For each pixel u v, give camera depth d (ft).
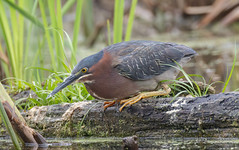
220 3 90.99
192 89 32.65
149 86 32.78
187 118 28.89
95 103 32.01
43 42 49.60
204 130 28.66
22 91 39.40
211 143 27.27
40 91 35.91
